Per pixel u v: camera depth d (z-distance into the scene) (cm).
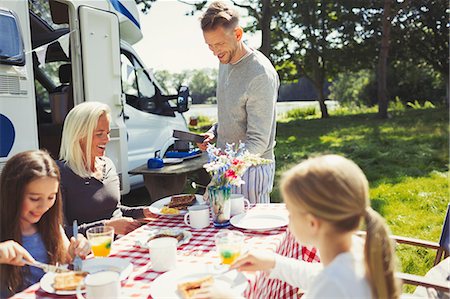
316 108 2439
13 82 317
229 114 272
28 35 334
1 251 152
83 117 243
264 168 266
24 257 157
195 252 177
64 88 513
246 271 159
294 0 1608
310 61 1912
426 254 376
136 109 541
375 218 123
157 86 593
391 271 120
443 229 222
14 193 173
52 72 554
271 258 163
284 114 2200
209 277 145
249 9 1259
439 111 1580
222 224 209
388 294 119
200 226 209
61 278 147
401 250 384
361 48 1803
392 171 709
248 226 203
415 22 1656
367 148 933
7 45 310
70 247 176
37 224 190
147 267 164
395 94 2080
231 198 228
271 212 228
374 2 1647
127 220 221
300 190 124
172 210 234
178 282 147
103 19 438
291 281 162
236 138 274
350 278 117
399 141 1015
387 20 1503
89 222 245
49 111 553
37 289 147
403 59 1839
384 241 120
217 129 295
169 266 160
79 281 145
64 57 509
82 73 416
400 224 457
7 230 174
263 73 256
